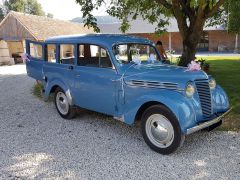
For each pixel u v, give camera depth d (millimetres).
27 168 4961
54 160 5219
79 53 6848
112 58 6062
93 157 5285
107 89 6164
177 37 38312
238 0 11773
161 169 4777
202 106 5305
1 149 5750
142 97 5426
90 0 11078
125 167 4883
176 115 4957
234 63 19719
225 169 4707
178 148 5238
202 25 10625
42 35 26672
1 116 8086
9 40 26547
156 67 6090
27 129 6906
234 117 7090
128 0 12891
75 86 6992
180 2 10781
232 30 16547
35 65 8500
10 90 12148
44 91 8078
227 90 10023
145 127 5496
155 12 13695
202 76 5367
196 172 4645
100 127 6867
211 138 5945
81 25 37312
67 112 7422
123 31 14023
